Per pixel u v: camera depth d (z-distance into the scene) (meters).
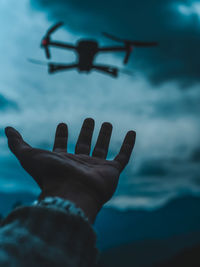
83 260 0.37
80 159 0.61
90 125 0.75
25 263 0.32
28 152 0.56
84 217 0.42
